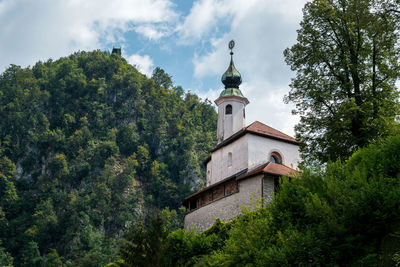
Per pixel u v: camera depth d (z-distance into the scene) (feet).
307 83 112.68
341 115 101.35
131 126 614.75
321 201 69.72
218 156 162.20
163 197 536.01
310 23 114.83
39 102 629.51
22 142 580.30
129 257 78.13
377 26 101.55
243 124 179.73
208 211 148.25
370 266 59.52
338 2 112.78
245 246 73.20
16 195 512.63
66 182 540.52
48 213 481.87
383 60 107.65
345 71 108.17
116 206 502.38
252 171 136.98
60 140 581.94
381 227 62.69
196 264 85.97
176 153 598.34
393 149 76.54
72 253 429.79
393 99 103.81
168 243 81.97
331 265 60.85
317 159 106.42
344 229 63.00
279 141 148.97
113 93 655.76
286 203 76.64
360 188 67.05
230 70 191.31
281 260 63.26
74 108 637.71
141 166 572.51
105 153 566.77
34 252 431.02
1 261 406.62
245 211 86.43
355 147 101.55
